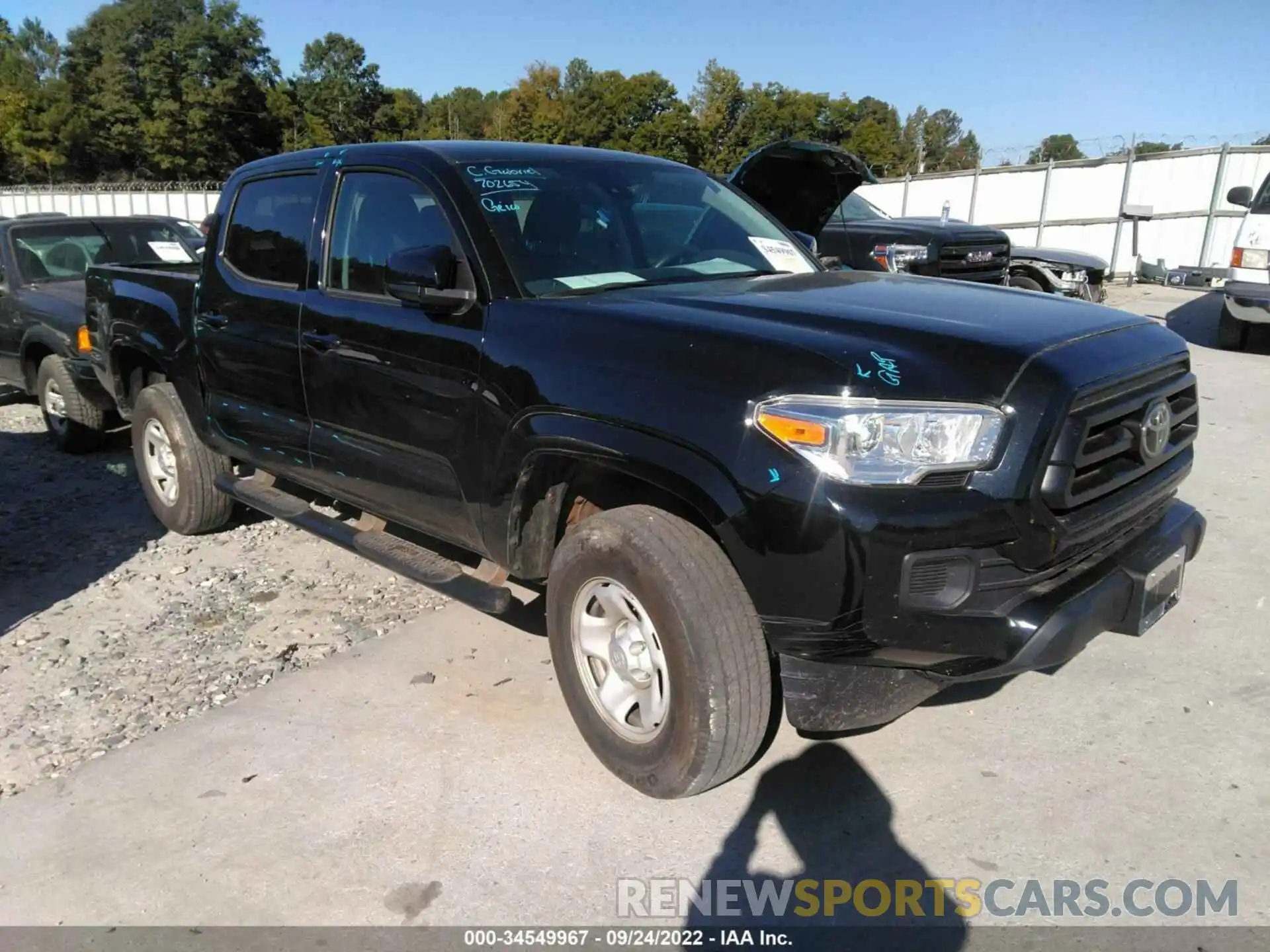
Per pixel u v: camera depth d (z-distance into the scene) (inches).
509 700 146.2
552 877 109.0
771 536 101.8
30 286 312.5
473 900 106.0
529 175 148.6
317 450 164.7
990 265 430.0
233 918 104.3
